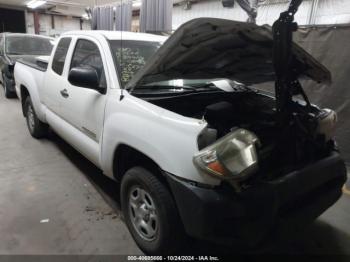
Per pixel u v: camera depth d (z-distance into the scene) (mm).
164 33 6195
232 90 2701
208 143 1562
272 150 1741
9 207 2559
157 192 1825
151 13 7145
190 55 1821
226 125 1788
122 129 2008
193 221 1572
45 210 2539
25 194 2781
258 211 1539
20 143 4090
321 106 4035
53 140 4242
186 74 2152
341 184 2168
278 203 1620
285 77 1716
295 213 1745
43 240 2172
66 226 2342
